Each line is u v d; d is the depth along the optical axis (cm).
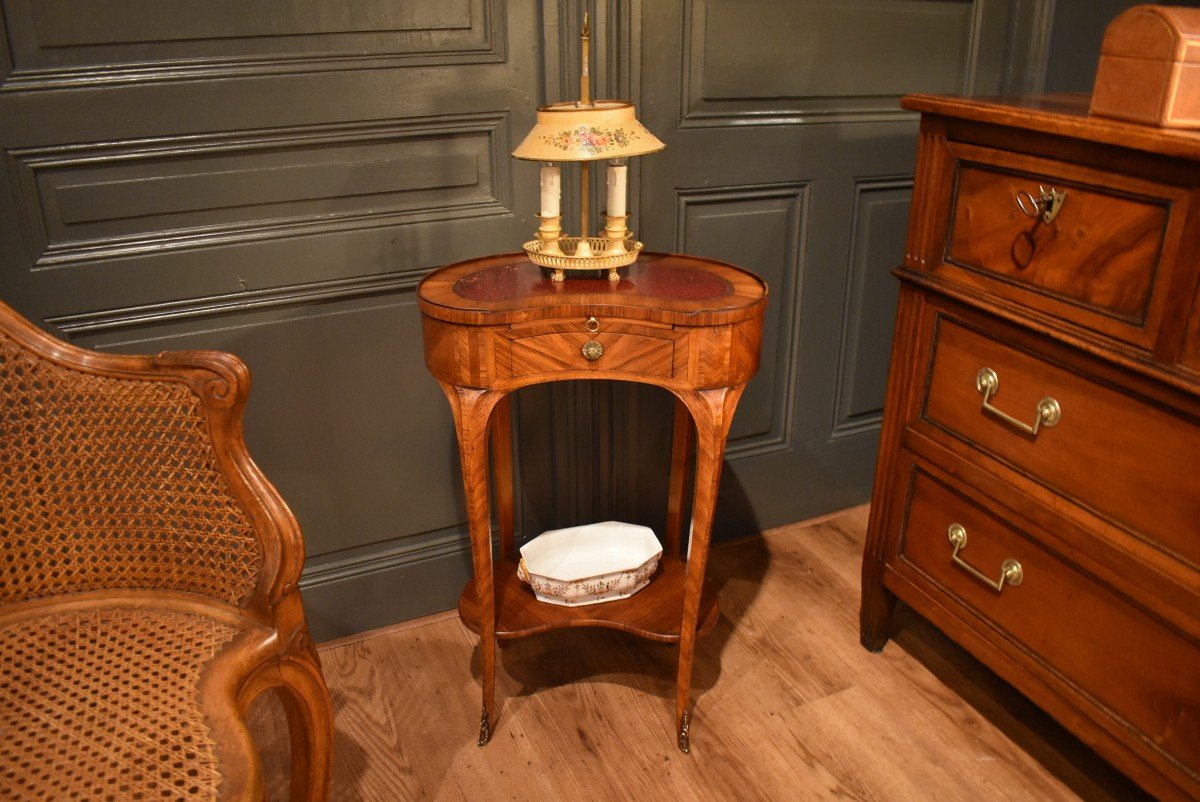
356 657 183
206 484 116
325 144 159
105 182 148
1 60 137
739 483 220
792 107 196
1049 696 142
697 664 180
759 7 184
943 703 170
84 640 113
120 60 144
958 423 152
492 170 173
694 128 186
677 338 133
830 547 221
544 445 192
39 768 93
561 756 158
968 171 142
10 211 143
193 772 95
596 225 181
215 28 147
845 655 183
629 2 170
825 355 219
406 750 159
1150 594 122
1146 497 121
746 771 155
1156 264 114
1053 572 138
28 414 127
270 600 114
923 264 153
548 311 132
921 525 164
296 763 127
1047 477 136
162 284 155
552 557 176
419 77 161
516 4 164
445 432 185
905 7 199
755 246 202
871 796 150
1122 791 151
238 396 112
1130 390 121
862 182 208
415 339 176
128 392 116
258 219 159
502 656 182
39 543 120
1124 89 118
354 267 167
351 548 185
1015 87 216
